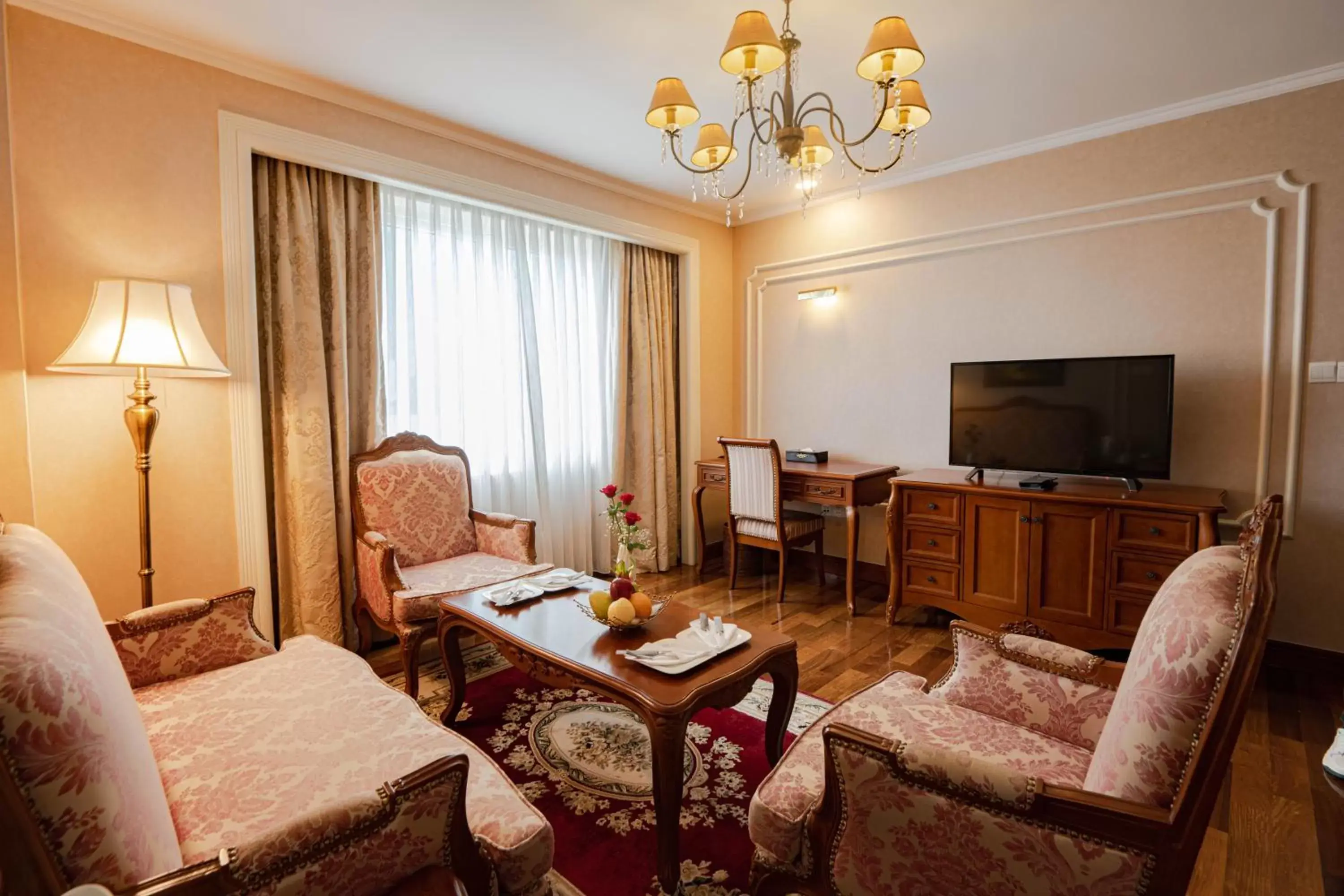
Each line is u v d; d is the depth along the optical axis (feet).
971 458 10.86
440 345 10.84
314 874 2.87
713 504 15.35
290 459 8.91
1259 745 6.97
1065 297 10.68
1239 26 7.36
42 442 6.91
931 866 3.37
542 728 7.37
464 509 10.27
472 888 3.46
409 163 9.68
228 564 8.14
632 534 6.80
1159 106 9.45
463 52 7.93
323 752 4.34
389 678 8.81
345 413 9.50
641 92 8.97
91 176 7.09
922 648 9.79
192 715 4.81
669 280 14.56
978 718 4.66
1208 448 9.47
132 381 7.45
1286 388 8.84
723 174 12.27
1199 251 9.45
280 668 5.69
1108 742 3.42
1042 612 9.27
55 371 6.95
